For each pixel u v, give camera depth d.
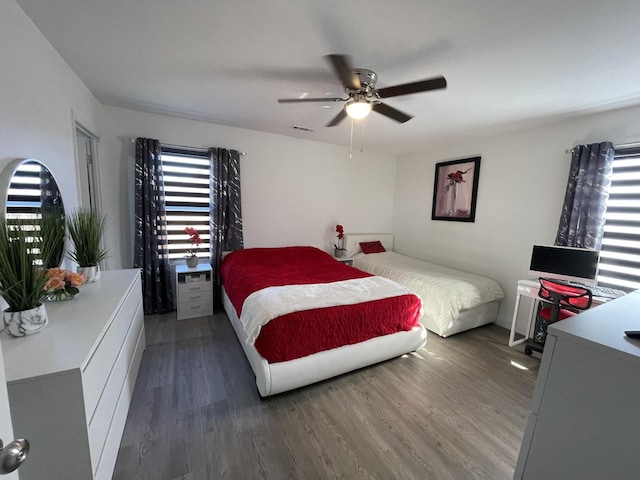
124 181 3.20
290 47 1.78
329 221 4.64
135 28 1.62
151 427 1.70
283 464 1.50
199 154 3.54
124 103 2.92
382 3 1.35
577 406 0.88
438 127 3.28
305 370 1.99
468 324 3.18
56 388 1.00
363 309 2.26
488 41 1.62
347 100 2.05
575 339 0.87
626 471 0.78
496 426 1.82
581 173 2.67
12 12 1.41
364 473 1.46
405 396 2.09
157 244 3.30
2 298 1.27
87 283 1.99
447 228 4.19
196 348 2.64
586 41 1.57
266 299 2.17
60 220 1.90
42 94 1.71
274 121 3.37
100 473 1.20
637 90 2.15
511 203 3.36
